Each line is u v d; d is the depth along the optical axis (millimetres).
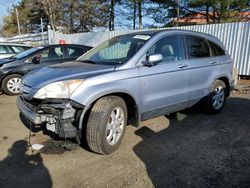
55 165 3275
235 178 2961
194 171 3119
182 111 5562
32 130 4441
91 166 3250
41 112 3377
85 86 3256
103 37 13398
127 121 3971
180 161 3369
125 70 3633
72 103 3209
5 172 3119
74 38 15023
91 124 3340
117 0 22656
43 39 19391
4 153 3604
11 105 6262
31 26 34906
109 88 3398
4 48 10266
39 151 3654
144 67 3838
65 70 3672
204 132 4379
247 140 4031
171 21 20812
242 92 7496
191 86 4625
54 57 7559
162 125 4719
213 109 5262
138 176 3020
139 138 4121
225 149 3717
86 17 25312
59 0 22312
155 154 3572
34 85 3443
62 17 24250
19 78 7406
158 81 4000
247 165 3250
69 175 3047
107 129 3453
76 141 3605
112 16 23562
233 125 4715
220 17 18703
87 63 4102
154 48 4066
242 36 8969
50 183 2891
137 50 3898
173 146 3826
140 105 3828
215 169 3164
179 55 4457
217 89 5336
